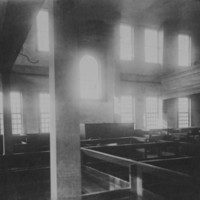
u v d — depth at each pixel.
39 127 15.51
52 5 2.67
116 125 13.58
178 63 20.38
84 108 16.12
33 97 15.40
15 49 5.71
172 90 17.67
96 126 13.22
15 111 15.12
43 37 15.83
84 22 16.39
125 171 8.16
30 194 5.68
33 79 15.38
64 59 2.65
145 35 19.45
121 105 18.27
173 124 19.58
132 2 16.11
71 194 2.61
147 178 5.95
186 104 20.33
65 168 2.61
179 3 16.62
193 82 15.52
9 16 3.97
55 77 2.62
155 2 16.30
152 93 19.12
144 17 18.30
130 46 18.89
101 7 16.02
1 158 6.10
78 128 2.66
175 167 5.78
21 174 6.03
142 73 18.94
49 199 5.38
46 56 15.71
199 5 16.92
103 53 17.02
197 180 3.02
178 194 4.85
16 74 14.98
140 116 18.67
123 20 18.33
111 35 16.98
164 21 19.27
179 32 20.33
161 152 9.47
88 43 16.55
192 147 7.66
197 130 16.20
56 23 2.64
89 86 16.66
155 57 19.77
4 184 5.82
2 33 4.88
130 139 10.85
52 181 2.74
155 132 15.02
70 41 2.68
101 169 8.03
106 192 4.21
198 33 21.03
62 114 2.62
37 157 6.50
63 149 2.61
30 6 3.47
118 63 17.23
